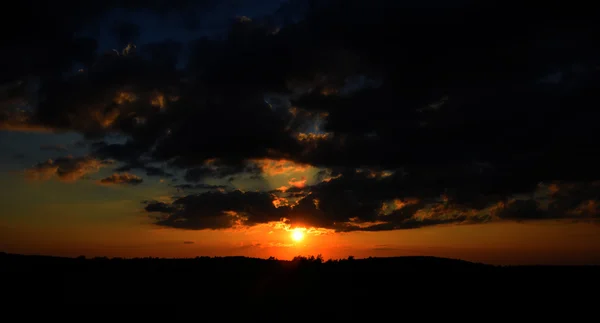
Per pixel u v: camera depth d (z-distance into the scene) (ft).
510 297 112.78
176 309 97.45
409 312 99.66
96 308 96.48
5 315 89.20
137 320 89.20
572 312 102.17
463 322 94.12
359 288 118.93
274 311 98.53
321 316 95.71
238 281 122.93
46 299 101.71
